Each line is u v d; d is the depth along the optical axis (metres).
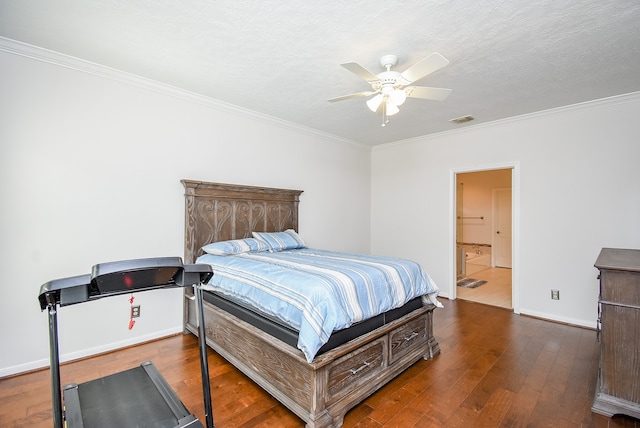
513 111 3.71
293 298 1.95
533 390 2.17
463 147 4.46
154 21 2.04
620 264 1.95
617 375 1.88
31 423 1.82
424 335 2.70
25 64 2.38
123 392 1.74
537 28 2.07
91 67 2.64
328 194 4.90
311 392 1.76
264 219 3.94
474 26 2.05
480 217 7.71
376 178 5.62
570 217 3.55
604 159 3.34
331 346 1.89
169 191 3.15
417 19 1.98
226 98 3.40
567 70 2.67
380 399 2.08
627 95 3.17
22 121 2.37
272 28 2.10
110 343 2.77
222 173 3.57
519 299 3.91
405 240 5.17
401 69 2.65
